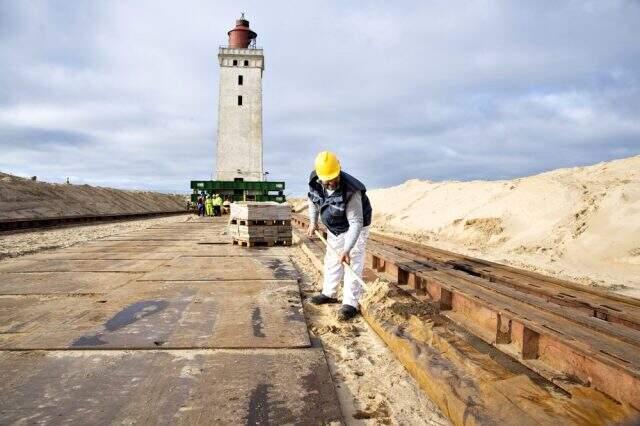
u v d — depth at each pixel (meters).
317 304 4.92
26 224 17.22
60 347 3.24
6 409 2.35
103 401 2.44
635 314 3.36
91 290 5.23
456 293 4.02
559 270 8.53
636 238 9.07
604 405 2.25
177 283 5.66
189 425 2.21
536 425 2.08
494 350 3.23
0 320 3.93
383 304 4.29
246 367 2.93
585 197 12.22
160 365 2.94
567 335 2.69
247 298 4.84
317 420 2.29
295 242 11.25
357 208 4.27
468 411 2.26
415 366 2.99
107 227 18.78
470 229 13.87
